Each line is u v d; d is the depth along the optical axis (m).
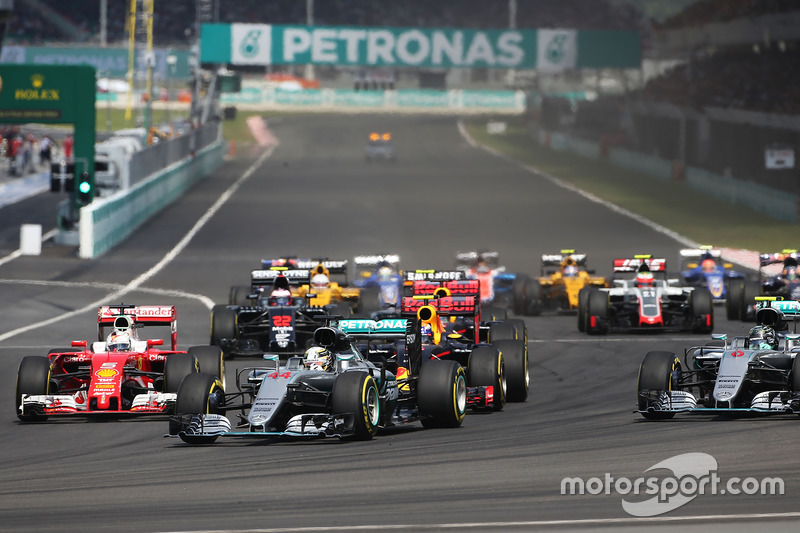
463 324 64.56
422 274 78.81
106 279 135.88
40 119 160.62
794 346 54.84
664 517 33.81
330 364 51.81
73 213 170.50
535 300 106.94
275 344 75.38
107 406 55.78
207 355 59.34
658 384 52.34
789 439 45.72
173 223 194.00
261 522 34.69
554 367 76.38
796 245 159.75
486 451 46.31
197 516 35.88
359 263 94.44
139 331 97.75
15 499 39.75
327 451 47.31
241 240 173.25
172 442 51.31
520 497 37.34
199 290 126.44
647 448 45.50
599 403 60.50
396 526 33.53
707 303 91.50
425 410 52.31
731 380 51.75
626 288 94.38
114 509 37.44
